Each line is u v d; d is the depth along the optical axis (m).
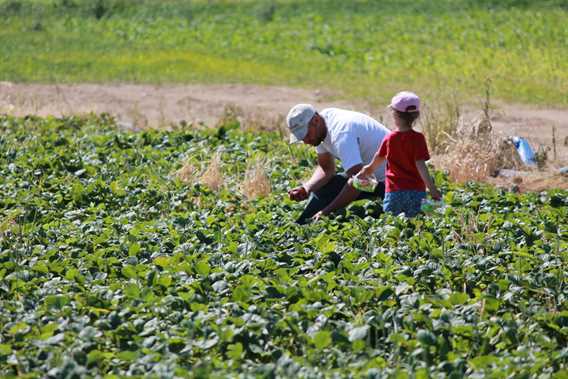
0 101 60.66
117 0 113.69
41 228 27.47
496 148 39.47
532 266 22.98
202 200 30.95
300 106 26.45
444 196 30.39
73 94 67.88
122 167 36.62
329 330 18.94
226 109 53.88
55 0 117.69
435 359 18.05
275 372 16.92
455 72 72.50
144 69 79.44
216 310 20.06
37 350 18.61
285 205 29.64
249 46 90.38
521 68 72.56
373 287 21.19
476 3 102.75
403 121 25.16
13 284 21.83
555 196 30.36
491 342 18.72
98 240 25.56
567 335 19.34
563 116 55.19
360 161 26.08
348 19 100.44
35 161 36.12
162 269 23.20
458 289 22.16
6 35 99.62
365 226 25.92
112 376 17.02
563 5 99.81
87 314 20.47
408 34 90.19
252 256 23.86
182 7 111.25
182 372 17.00
